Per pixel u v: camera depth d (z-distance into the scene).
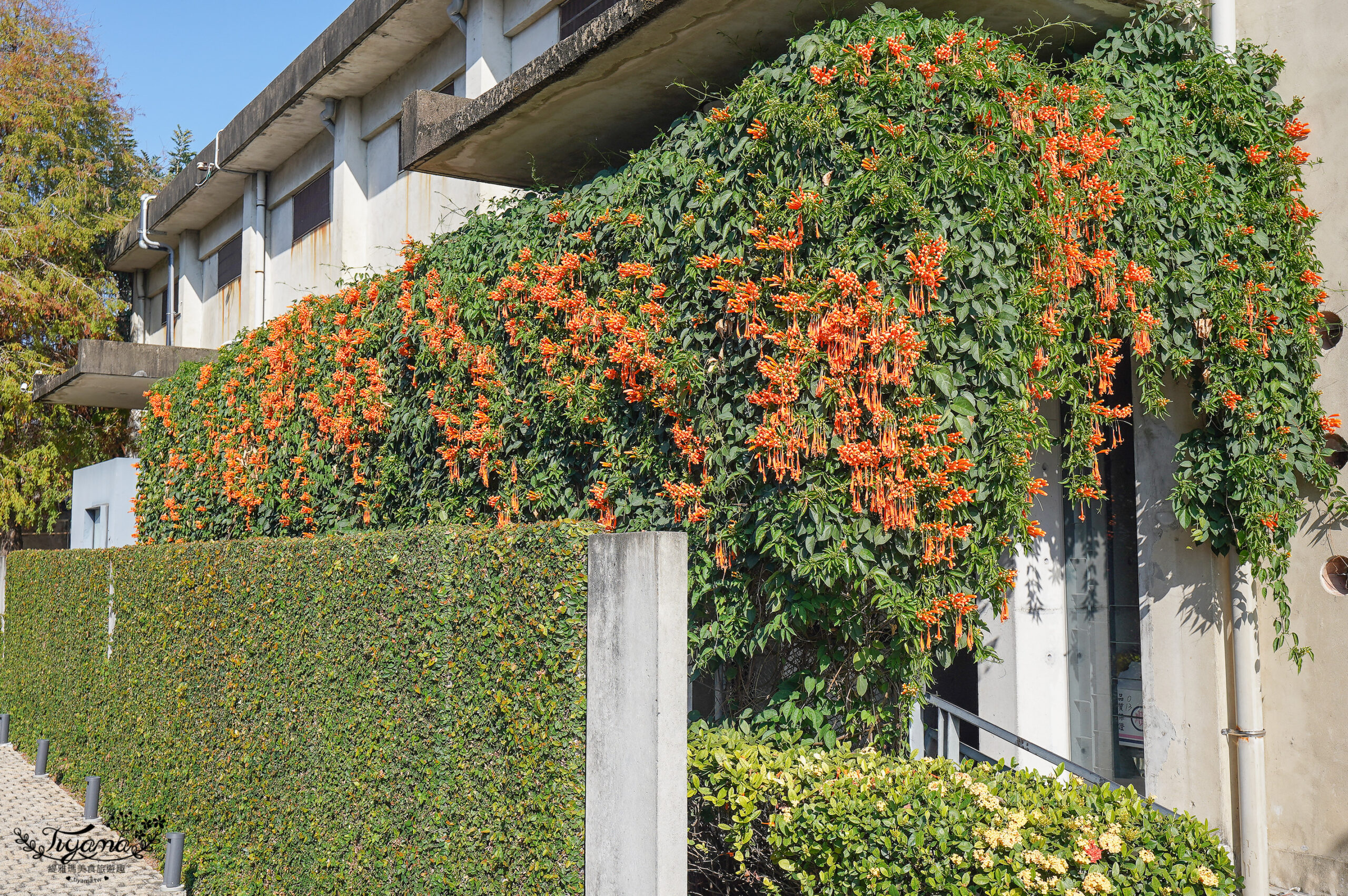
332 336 8.45
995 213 4.34
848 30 4.70
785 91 4.72
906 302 4.26
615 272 5.54
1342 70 5.70
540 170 7.63
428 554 4.72
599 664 3.88
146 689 8.23
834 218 4.36
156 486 12.58
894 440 4.16
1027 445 4.40
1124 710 6.37
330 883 5.32
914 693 4.59
